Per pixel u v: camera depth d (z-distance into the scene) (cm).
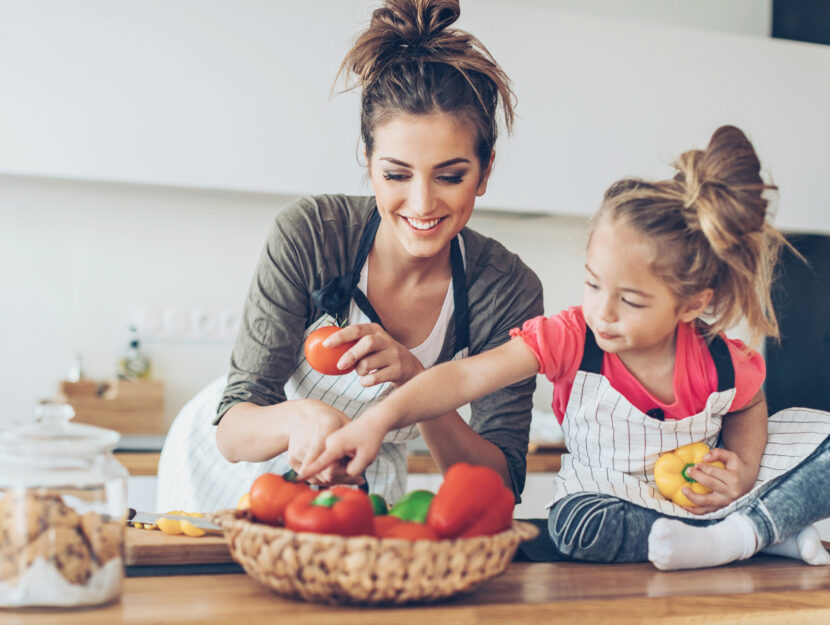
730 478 116
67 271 289
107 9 246
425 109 115
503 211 284
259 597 87
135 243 295
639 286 110
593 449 124
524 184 275
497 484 91
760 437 123
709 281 112
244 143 256
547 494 270
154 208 296
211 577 98
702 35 288
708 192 107
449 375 112
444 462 135
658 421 118
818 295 314
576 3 318
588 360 121
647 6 326
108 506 82
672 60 286
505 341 144
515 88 272
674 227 108
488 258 145
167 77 250
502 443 142
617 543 111
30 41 242
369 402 148
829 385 305
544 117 276
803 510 113
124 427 285
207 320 301
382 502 100
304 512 85
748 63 293
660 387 121
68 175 246
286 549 81
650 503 115
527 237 331
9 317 285
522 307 145
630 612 89
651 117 284
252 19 255
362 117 126
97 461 82
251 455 120
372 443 101
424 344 143
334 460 102
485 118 121
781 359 330
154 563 104
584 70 278
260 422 116
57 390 286
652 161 285
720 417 123
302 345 144
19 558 79
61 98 244
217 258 302
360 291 139
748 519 112
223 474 170
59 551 79
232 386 133
